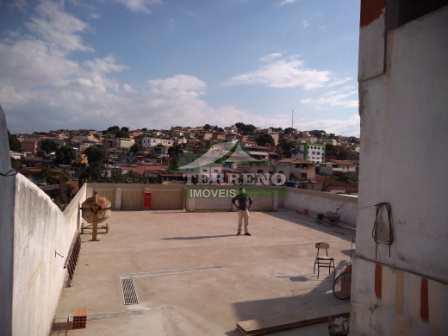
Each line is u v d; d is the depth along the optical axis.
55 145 118.06
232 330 5.36
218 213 17.05
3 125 2.73
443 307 3.24
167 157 106.81
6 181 2.74
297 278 7.88
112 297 6.48
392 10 3.86
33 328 3.83
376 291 3.96
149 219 14.91
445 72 3.27
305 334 5.25
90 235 11.62
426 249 3.42
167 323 5.52
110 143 162.88
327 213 14.83
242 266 8.70
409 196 3.61
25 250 3.40
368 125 4.13
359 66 4.27
